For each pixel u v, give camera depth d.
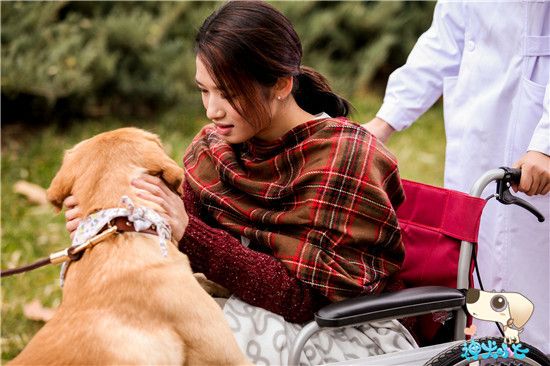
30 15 6.65
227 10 2.59
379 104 8.38
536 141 2.82
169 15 7.53
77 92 6.80
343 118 2.83
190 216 2.66
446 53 3.56
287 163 2.71
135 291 2.32
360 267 2.62
